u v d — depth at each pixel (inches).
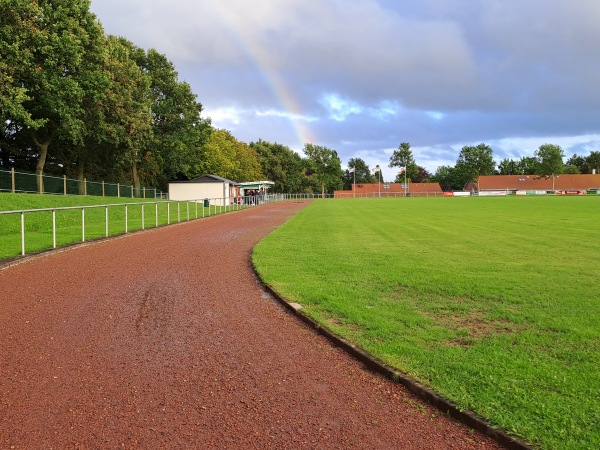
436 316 252.7
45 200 1026.1
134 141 1683.1
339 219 1046.4
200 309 280.5
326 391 168.6
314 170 4992.6
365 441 135.2
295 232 735.1
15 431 140.6
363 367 190.1
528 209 1381.6
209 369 189.3
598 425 133.0
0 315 259.6
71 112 1258.0
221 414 151.9
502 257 462.0
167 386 172.9
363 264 422.3
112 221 919.7
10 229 674.2
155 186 2386.8
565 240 596.4
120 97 1528.1
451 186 5605.3
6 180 1122.7
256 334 234.5
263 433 140.0
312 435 138.7
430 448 130.9
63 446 132.8
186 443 134.6
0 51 1071.0
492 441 133.6
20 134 1489.9
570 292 303.7
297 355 205.0
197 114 2206.0
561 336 213.5
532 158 5664.4
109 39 1685.5
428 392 158.4
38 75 1167.0
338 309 265.1
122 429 142.3
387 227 820.6
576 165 6028.5
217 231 759.1
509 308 266.2
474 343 206.7
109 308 278.4
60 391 167.9
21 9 1090.1
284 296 300.2
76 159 1776.6
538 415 139.9
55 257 466.6
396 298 293.4
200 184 1939.0
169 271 398.3
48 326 242.1
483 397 152.3
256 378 180.4
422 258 458.3
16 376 180.2
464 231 730.8
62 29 1226.0
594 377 165.5
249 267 422.6
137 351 208.8
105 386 172.6
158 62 2128.4
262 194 2583.7
